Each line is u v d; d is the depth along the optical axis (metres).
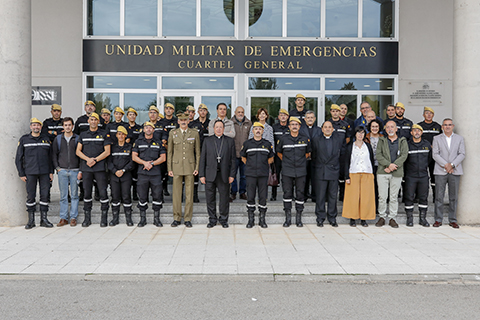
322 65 10.43
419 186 7.56
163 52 10.37
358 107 10.52
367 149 7.43
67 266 5.23
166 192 9.16
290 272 5.02
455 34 7.70
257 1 10.48
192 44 10.37
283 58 10.41
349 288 4.61
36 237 6.69
